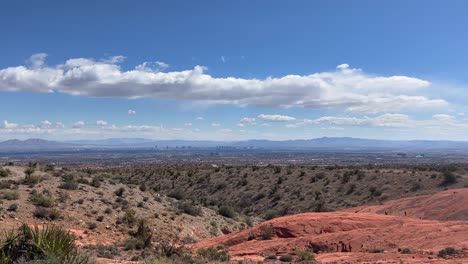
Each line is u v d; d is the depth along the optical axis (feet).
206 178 284.41
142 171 325.62
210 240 112.78
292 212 208.44
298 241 89.20
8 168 132.05
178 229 120.37
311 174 263.49
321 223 103.50
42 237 36.22
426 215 126.82
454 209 122.62
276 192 240.32
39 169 142.41
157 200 148.25
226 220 160.45
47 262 33.06
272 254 83.56
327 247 84.99
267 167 305.12
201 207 164.25
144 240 89.10
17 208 96.17
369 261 67.21
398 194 206.90
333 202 215.92
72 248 37.40
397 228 89.10
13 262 33.96
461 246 71.56
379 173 245.04
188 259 68.69
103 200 121.80
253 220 183.73
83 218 103.65
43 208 99.09
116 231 101.45
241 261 70.13
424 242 78.02
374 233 87.45
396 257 68.49
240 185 264.31
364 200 210.38
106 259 62.54
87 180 138.51
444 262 60.90
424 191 200.54
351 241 84.28
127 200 131.54
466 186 194.90
